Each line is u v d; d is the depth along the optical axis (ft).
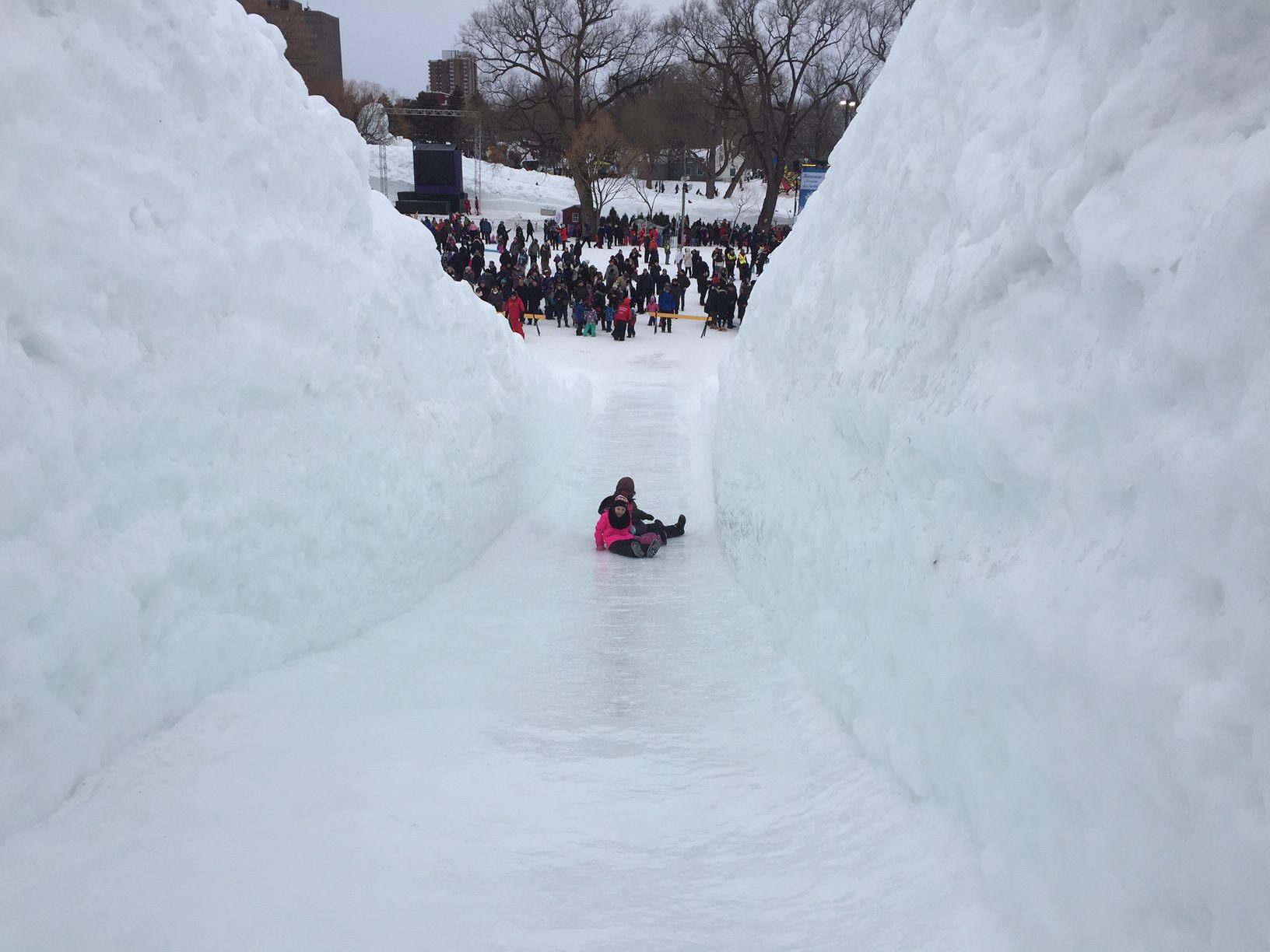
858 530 16.48
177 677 14.73
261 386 17.60
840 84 171.42
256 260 17.70
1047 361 10.71
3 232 11.85
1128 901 7.73
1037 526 10.28
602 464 44.52
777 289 27.58
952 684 11.41
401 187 185.98
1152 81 9.74
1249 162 8.04
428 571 25.45
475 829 12.24
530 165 260.01
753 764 15.23
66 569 12.22
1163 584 7.83
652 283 90.68
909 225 17.39
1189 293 8.01
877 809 12.89
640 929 10.09
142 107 15.02
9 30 12.57
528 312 86.58
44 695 11.62
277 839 11.25
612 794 13.79
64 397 12.54
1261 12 9.07
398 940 9.50
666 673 20.15
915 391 14.35
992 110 14.43
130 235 14.19
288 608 18.45
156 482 14.52
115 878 10.15
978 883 10.28
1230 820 6.56
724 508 30.42
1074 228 10.03
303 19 224.12
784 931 10.12
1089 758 8.39
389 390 23.63
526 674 19.92
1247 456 6.97
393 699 17.49
